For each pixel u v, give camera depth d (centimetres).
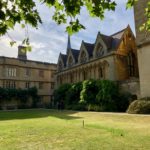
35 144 996
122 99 3316
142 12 2994
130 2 538
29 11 455
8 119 2295
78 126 1595
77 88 3984
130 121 1895
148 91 2831
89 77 4303
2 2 427
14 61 5197
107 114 2458
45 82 5747
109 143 977
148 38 2894
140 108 2430
